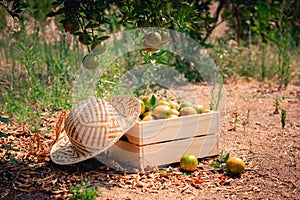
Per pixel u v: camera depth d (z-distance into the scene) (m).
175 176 2.58
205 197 2.41
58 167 2.61
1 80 3.79
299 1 5.08
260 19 4.84
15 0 2.68
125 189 2.45
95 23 2.69
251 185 2.51
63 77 3.66
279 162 2.75
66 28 2.66
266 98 3.97
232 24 5.24
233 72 4.51
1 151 2.73
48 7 4.45
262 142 3.03
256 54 4.88
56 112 3.41
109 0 2.76
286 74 4.26
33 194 2.38
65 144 2.72
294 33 5.50
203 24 4.41
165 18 2.84
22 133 3.00
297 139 3.08
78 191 2.35
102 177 2.54
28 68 3.22
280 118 3.48
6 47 4.20
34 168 2.58
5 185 2.44
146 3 2.71
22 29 3.26
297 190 2.47
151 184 2.49
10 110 3.33
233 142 3.02
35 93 3.30
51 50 4.36
